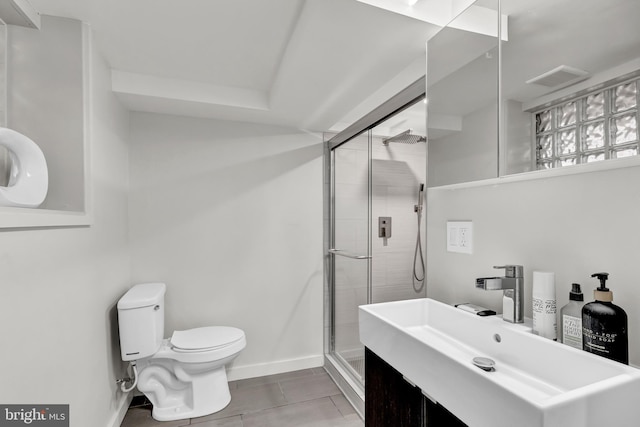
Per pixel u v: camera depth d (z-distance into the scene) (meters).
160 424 1.99
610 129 0.74
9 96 1.44
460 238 1.44
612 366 0.76
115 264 2.01
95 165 1.65
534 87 0.92
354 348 2.41
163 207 2.44
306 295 2.81
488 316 1.18
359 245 2.37
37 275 1.10
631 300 0.85
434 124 1.36
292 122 2.63
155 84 2.09
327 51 1.52
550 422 0.59
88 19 1.51
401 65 1.66
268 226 2.71
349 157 2.54
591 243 0.94
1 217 0.89
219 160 2.57
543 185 1.08
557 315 1.02
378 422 1.21
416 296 1.77
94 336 1.62
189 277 2.49
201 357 2.03
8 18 1.39
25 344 1.03
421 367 0.93
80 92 1.52
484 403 0.71
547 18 0.88
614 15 0.74
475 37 1.13
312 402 2.23
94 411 1.61
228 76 2.12
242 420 2.03
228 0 1.35
